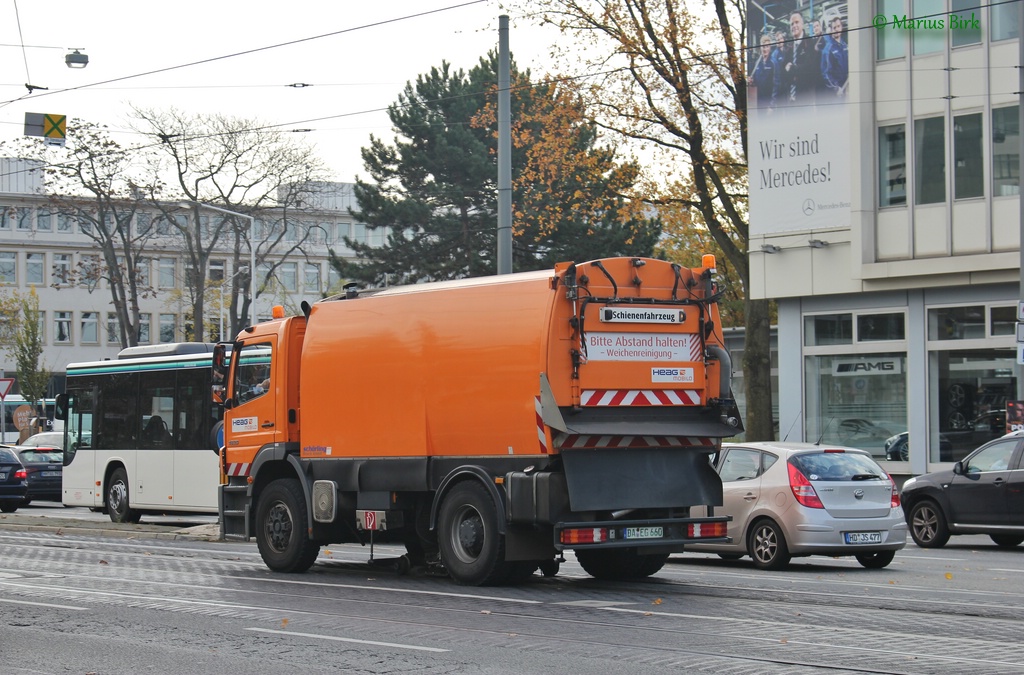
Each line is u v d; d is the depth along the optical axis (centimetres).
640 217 3634
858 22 3080
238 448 1780
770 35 3262
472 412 1438
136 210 6862
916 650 995
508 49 2530
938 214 2984
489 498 1416
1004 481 2053
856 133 3086
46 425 6838
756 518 1708
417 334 1511
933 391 3020
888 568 1736
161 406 2709
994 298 2920
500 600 1329
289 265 9750
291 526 1670
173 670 950
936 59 2989
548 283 1379
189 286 7038
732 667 922
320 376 1641
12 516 2958
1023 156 2447
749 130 3300
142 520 2977
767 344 3366
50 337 9456
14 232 9319
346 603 1326
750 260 3325
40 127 2955
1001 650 994
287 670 940
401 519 1545
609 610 1244
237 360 1797
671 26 3222
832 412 3212
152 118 5822
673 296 1460
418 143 5397
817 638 1058
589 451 1385
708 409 1473
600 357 1396
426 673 916
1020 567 1750
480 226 5334
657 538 1409
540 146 3441
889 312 3105
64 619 1225
